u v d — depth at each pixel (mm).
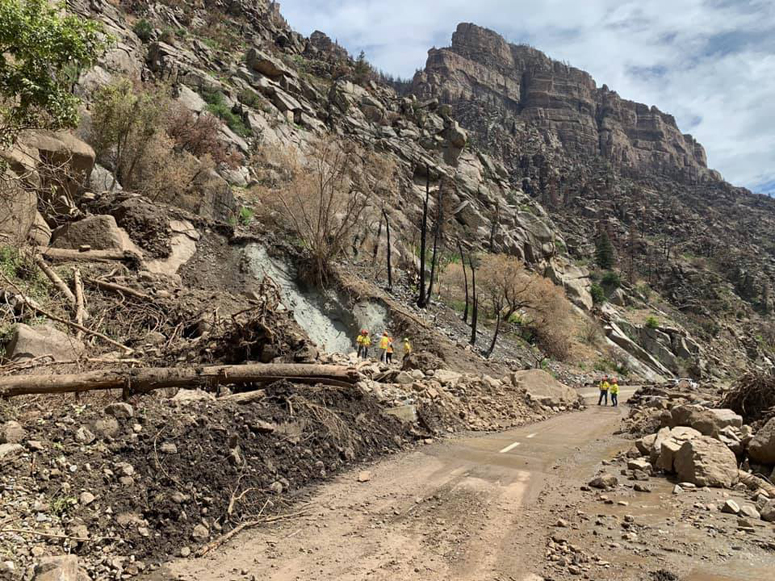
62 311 11117
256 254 23781
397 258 39844
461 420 11484
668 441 7438
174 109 37000
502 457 8430
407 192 55656
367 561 4574
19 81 9633
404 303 31312
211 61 56781
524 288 42188
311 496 6180
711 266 133875
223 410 6898
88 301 12195
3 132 10625
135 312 12672
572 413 16391
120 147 24609
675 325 79250
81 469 5117
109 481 5102
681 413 8500
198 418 6434
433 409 11055
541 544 4910
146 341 11305
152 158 25375
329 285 26125
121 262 15656
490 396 14430
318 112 61531
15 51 9547
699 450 6797
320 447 7297
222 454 6082
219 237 22953
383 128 67000
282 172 40406
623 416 15500
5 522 4270
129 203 19984
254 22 84125
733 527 5129
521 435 10820
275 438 6914
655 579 4102
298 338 10195
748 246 160000
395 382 13008
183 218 21938
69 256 14445
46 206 15883
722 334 100875
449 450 8758
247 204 33625
